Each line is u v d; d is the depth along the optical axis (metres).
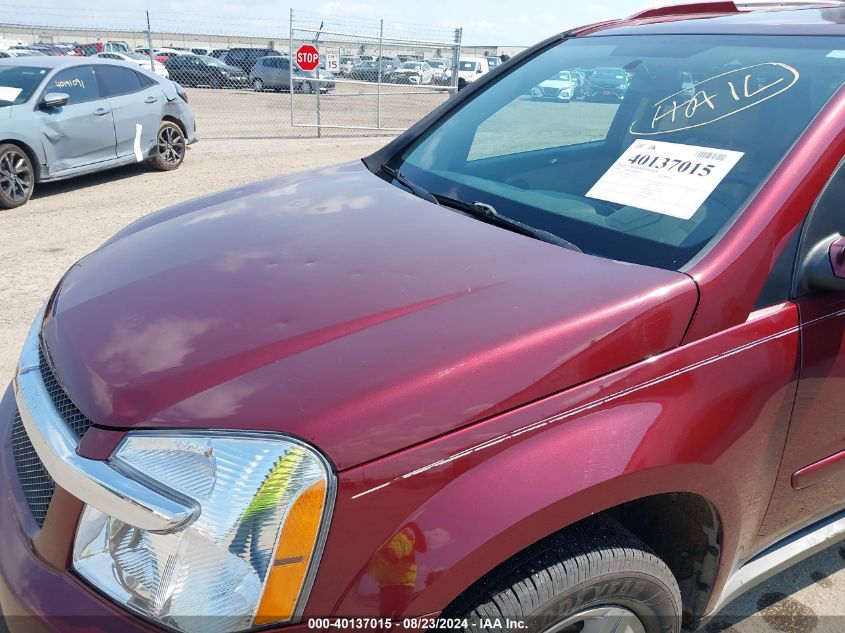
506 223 2.14
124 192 8.36
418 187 2.55
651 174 2.11
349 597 1.31
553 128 2.74
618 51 2.77
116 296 1.84
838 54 2.08
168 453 1.34
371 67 15.12
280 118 16.98
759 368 1.69
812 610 2.45
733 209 1.81
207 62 24.70
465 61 25.31
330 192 2.54
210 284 1.80
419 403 1.38
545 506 1.39
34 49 25.64
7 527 1.56
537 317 1.55
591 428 1.49
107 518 1.37
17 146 7.50
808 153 1.82
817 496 2.07
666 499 1.84
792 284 1.78
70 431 1.46
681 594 1.93
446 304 1.62
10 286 5.18
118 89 8.80
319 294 1.69
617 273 1.71
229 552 1.27
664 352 1.59
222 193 2.76
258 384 1.40
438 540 1.34
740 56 2.32
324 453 1.30
